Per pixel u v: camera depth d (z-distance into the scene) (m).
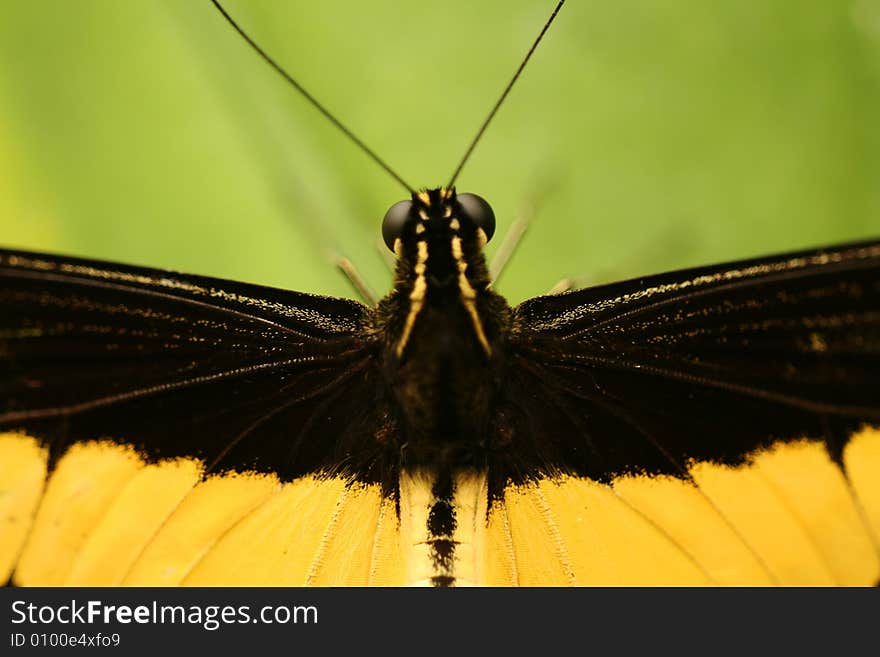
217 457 0.18
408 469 0.18
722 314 0.18
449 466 0.18
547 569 0.18
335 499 0.18
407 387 0.18
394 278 0.18
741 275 0.18
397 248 0.18
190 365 0.18
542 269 0.19
